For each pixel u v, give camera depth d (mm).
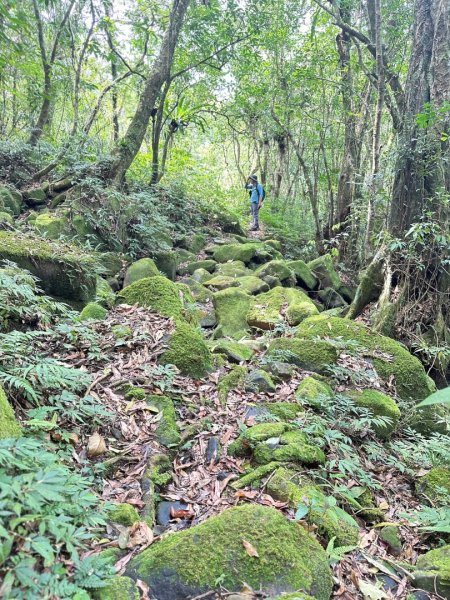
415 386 4773
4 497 1725
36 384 2990
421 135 6277
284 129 12383
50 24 10945
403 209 6469
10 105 13688
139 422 3197
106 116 16766
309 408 3811
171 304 4801
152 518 2438
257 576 2043
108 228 7859
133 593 1872
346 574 2344
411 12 9680
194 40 11375
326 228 11938
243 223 14148
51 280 5066
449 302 6066
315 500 2602
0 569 1559
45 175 9469
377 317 6270
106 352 3873
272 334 5703
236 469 3002
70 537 1815
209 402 3709
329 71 11789
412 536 2832
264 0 10898
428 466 3631
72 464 2592
